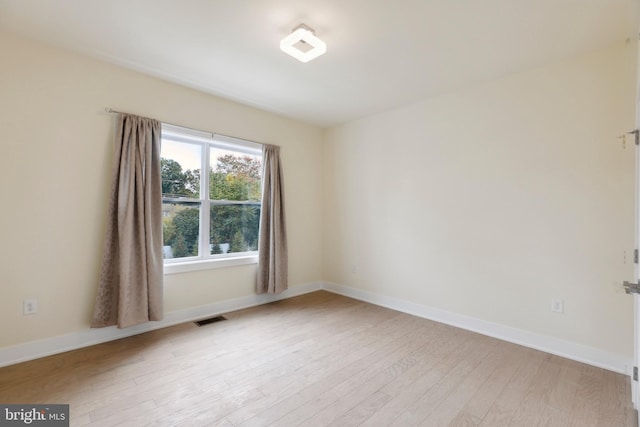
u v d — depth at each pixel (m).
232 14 2.01
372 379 2.15
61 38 2.32
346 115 4.01
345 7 1.92
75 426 1.65
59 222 2.47
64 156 2.49
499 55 2.47
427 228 3.41
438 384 2.10
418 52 2.45
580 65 2.44
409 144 3.59
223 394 1.96
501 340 2.81
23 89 2.32
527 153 2.70
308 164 4.43
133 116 2.76
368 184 4.04
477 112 3.02
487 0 1.84
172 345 2.65
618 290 2.28
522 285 2.73
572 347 2.47
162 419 1.72
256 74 2.87
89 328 2.62
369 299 3.99
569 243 2.49
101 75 2.66
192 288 3.27
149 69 2.79
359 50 2.43
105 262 2.61
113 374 2.17
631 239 2.24
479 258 3.00
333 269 4.48
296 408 1.83
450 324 3.20
